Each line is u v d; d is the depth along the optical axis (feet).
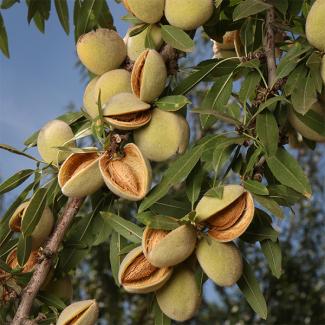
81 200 2.07
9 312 2.07
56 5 2.60
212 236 1.79
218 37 2.32
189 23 2.04
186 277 1.84
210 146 1.90
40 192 2.00
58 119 2.24
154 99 1.95
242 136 1.90
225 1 2.23
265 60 2.08
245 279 1.89
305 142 2.34
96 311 1.86
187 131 1.97
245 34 2.25
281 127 2.01
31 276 2.02
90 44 2.10
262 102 1.95
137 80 1.95
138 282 1.80
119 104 1.91
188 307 1.84
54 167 2.11
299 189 1.83
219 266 1.77
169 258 1.74
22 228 1.98
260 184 1.81
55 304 2.03
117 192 1.83
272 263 1.89
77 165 1.93
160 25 2.13
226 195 1.77
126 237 1.94
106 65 2.12
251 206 1.78
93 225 2.14
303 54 1.92
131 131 1.97
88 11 2.36
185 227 1.73
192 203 1.90
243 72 2.25
